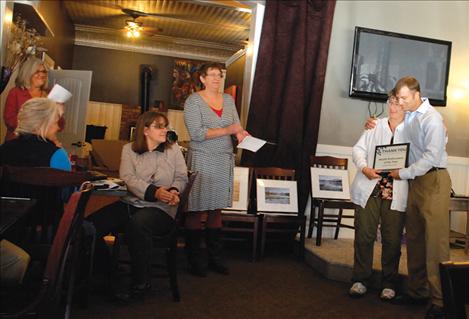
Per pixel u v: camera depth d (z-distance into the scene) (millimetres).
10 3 3848
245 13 7555
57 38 7406
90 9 8180
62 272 1587
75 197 1520
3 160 2246
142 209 2848
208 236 3729
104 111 10109
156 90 10398
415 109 3023
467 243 4344
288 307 3025
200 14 7973
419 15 5055
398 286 3447
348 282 3691
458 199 4266
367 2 4930
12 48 4188
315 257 4062
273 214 4301
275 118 4668
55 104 2340
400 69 4895
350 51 4898
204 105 3533
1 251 1624
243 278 3625
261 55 4617
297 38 4629
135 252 2762
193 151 3555
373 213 3256
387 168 3133
